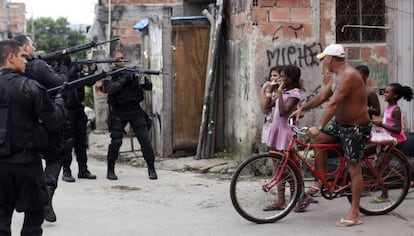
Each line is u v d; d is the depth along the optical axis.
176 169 10.23
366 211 6.93
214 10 11.09
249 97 9.46
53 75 6.11
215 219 6.88
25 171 5.05
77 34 43.69
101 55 15.13
